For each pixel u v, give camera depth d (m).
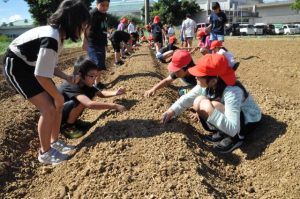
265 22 31.22
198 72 1.97
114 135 2.04
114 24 19.64
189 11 26.73
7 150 2.13
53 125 2.01
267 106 2.67
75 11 1.76
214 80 1.98
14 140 2.27
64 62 6.07
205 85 2.00
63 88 2.27
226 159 2.11
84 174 1.75
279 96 3.32
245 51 7.88
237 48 8.74
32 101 1.85
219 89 2.02
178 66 2.42
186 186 1.61
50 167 2.00
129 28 8.41
